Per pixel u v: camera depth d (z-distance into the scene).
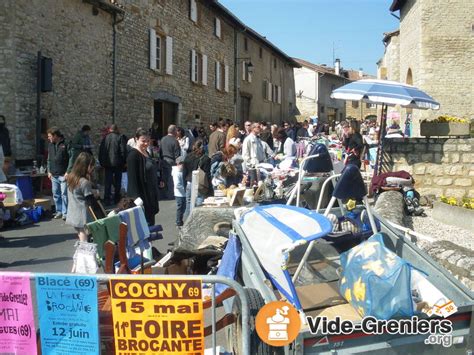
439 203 9.28
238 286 3.28
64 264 7.36
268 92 36.81
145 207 7.49
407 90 9.60
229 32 28.92
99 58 16.02
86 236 6.69
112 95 16.80
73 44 14.62
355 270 3.66
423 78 19.36
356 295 3.57
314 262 4.59
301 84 50.06
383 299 3.37
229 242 4.55
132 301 3.27
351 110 61.91
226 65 28.44
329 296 3.96
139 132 7.53
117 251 5.57
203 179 8.90
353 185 4.39
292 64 43.34
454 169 11.12
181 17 22.25
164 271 5.83
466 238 7.77
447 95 19.28
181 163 9.45
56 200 11.18
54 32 13.76
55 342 3.36
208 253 5.82
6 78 12.25
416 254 4.25
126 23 17.56
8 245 8.59
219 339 4.88
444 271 3.88
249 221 4.13
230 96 29.14
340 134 21.80
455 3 19.14
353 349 3.34
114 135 12.45
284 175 9.40
